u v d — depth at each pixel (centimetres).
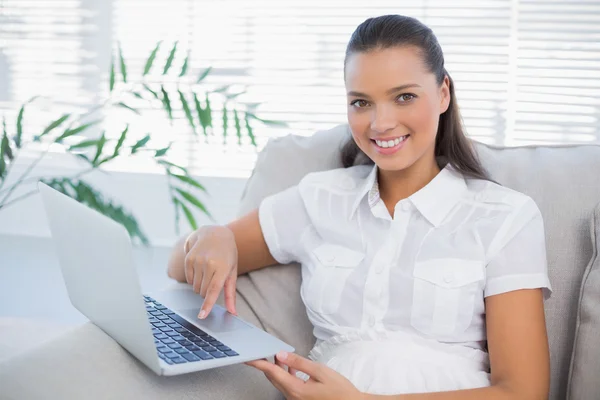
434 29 217
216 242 139
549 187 143
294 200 150
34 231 253
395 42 127
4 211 254
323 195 146
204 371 123
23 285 255
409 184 139
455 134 141
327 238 142
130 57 238
